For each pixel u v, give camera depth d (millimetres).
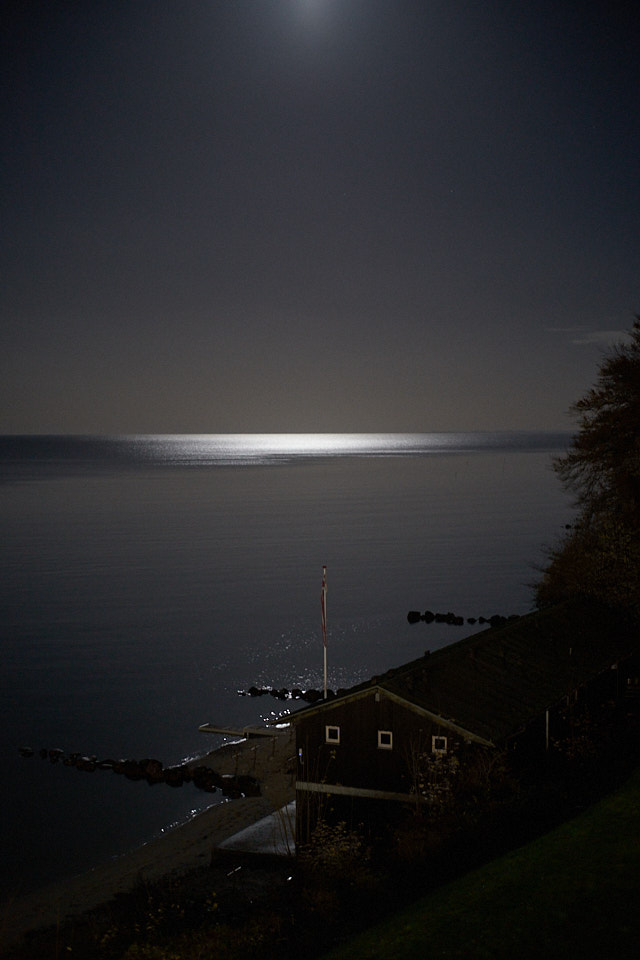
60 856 30625
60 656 58312
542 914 13758
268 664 56406
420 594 78688
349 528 124062
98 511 147625
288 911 20766
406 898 18797
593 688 30734
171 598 77188
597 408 55500
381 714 24859
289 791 35500
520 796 22219
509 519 132375
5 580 85812
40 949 21922
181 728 44625
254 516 139625
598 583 40719
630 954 11820
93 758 40250
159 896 24734
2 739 43312
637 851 15766
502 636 31781
